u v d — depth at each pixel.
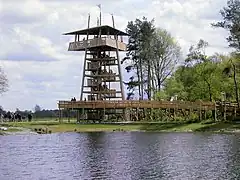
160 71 122.44
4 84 108.19
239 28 92.06
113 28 115.56
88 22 116.50
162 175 39.19
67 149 59.72
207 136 75.50
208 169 41.34
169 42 122.62
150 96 122.19
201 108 96.38
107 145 64.06
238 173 39.16
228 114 96.25
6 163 47.16
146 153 53.91
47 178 38.78
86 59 116.62
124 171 41.38
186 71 112.62
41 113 132.38
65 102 106.38
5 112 116.50
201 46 110.12
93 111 110.56
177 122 98.06
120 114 109.88
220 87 105.00
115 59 117.88
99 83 115.88
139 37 126.50
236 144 61.09
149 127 96.25
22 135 83.56
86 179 38.12
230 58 104.00
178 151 55.12
